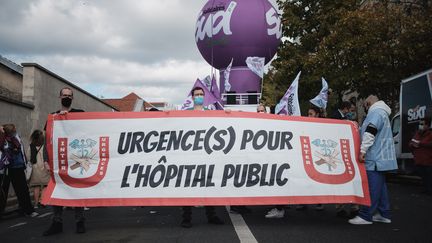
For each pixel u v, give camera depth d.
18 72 19.34
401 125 14.38
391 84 20.08
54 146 6.23
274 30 16.47
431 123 11.72
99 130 6.29
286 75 23.97
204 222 6.77
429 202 9.25
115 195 6.11
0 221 7.88
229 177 6.23
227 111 6.43
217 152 6.28
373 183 6.48
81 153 6.22
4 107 12.41
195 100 6.81
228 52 16.31
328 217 7.19
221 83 17.00
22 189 8.54
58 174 6.16
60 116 6.29
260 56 16.52
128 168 6.19
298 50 23.84
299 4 24.09
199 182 6.19
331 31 21.28
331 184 6.39
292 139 6.47
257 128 6.42
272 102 38.62
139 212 8.14
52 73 16.25
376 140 6.44
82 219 6.10
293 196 6.27
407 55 18.59
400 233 5.75
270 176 6.29
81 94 20.83
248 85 16.42
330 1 23.14
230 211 7.79
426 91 12.43
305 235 5.66
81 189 6.11
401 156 14.34
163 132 6.32
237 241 5.32
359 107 30.67
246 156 6.30
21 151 8.60
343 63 21.53
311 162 6.42
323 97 9.16
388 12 19.28
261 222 6.69
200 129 6.35
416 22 17.73
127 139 6.28
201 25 16.80
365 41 19.36
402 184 14.53
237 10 16.11
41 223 7.47
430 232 5.82
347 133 6.71
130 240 5.50
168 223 6.74
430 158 10.88
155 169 6.20
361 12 19.89
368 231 5.90
